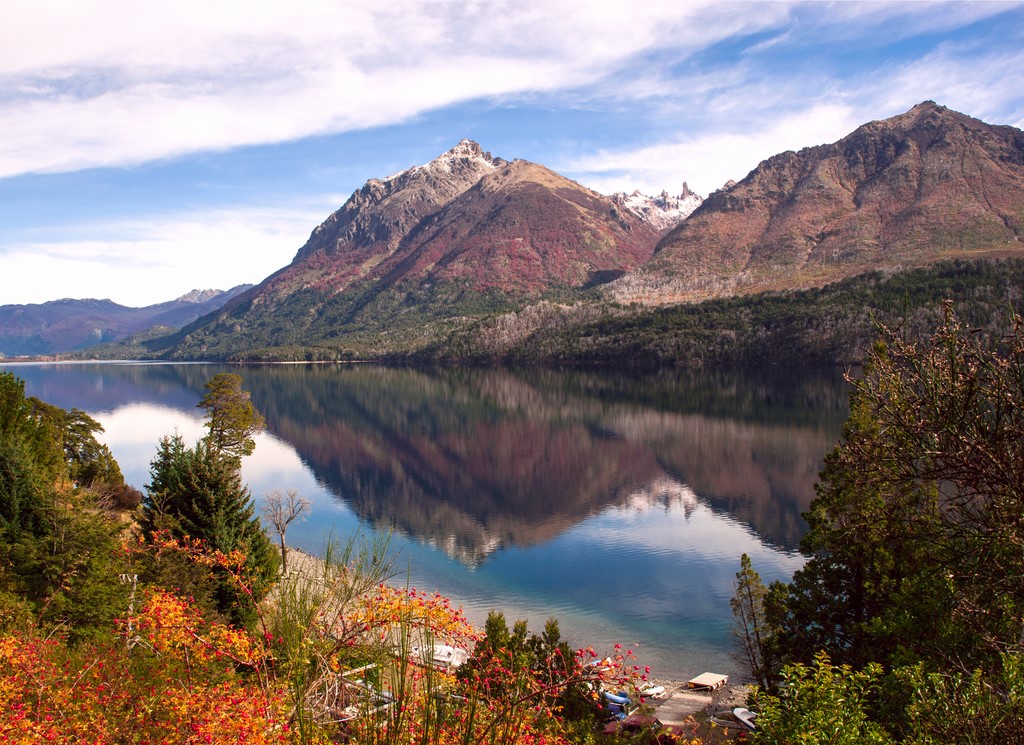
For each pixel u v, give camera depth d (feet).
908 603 56.85
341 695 24.13
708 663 123.03
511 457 352.90
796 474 282.36
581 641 134.72
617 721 78.79
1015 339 27.96
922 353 29.78
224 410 238.68
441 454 367.04
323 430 453.17
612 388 650.02
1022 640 33.78
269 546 101.24
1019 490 27.17
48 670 36.65
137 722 30.91
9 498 80.79
